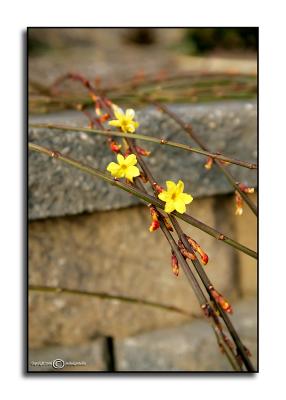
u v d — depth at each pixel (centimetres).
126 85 87
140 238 78
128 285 79
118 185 51
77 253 76
